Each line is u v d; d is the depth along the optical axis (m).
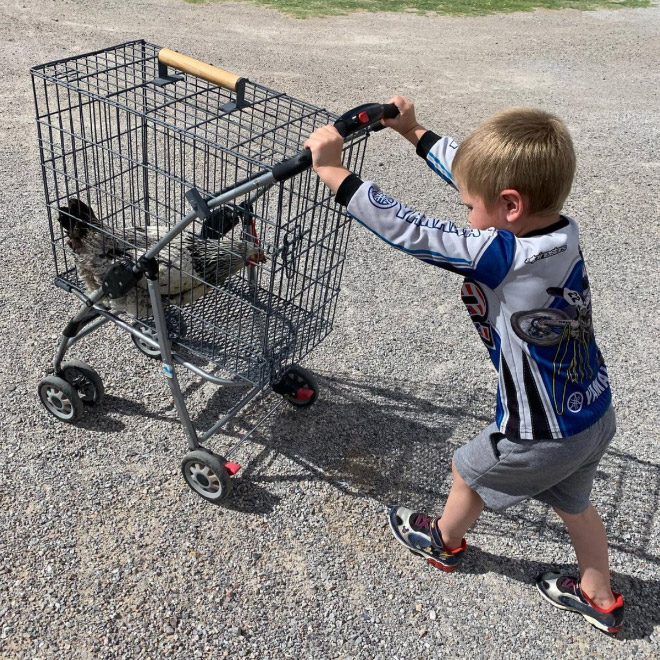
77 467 1.71
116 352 2.05
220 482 1.59
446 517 1.47
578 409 1.19
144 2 5.46
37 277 2.32
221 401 1.92
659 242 2.83
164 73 1.53
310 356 2.12
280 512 1.65
